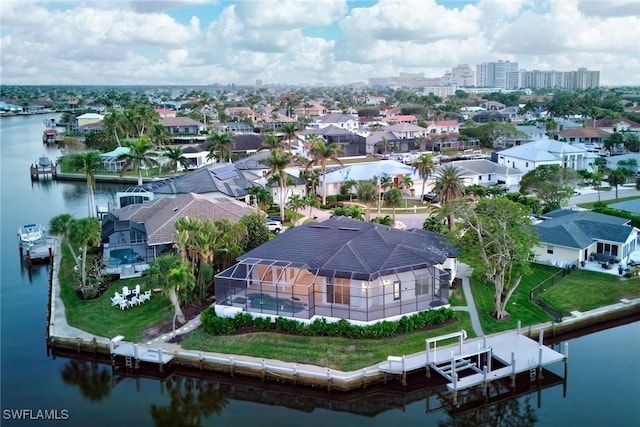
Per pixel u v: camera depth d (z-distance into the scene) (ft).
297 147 496.23
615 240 209.97
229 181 310.04
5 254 254.27
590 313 170.40
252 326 156.15
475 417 129.29
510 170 380.58
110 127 496.64
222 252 187.93
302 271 165.78
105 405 133.69
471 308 170.91
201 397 138.21
